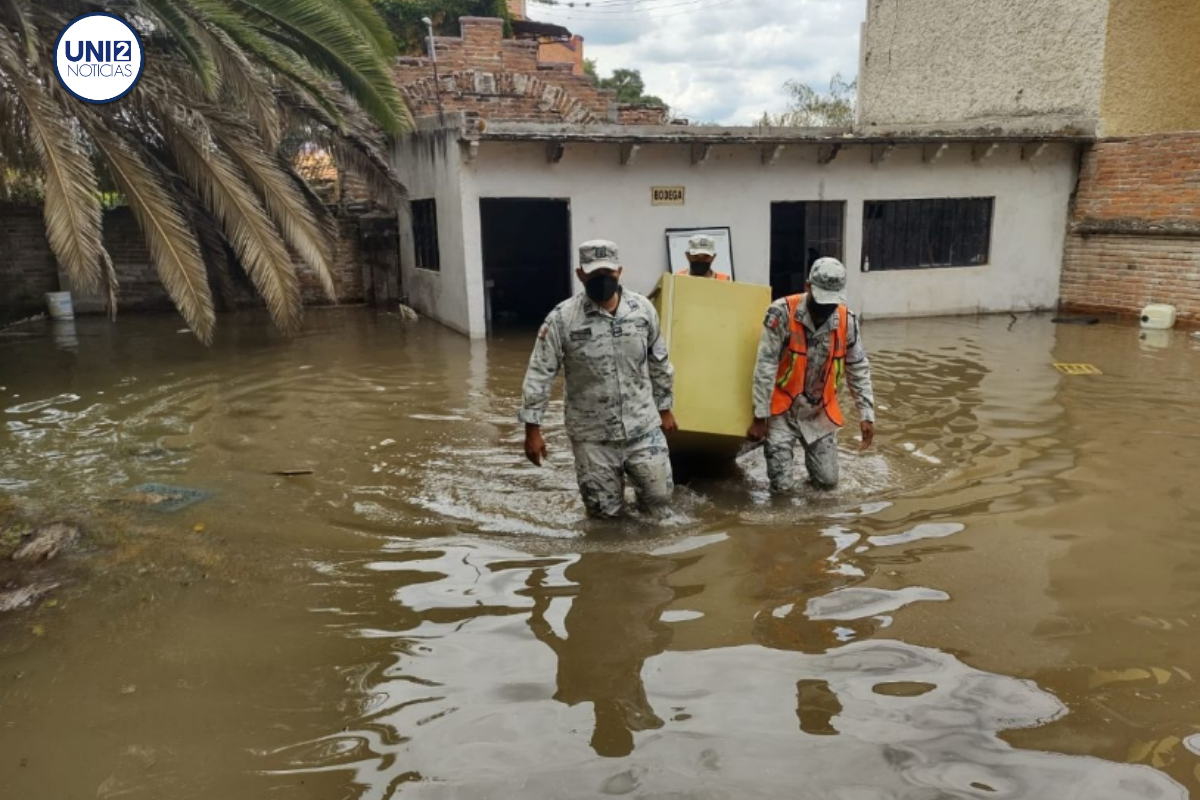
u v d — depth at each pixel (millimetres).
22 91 8000
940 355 10242
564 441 6941
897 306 13500
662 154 12234
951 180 13352
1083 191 13648
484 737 3045
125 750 3012
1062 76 13656
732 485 5824
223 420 7590
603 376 4930
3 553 4742
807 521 5070
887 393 8328
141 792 2789
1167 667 3428
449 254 12469
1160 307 11992
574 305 4953
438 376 9391
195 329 9320
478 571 4449
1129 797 2680
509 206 15609
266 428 7332
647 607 4012
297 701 3301
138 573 4465
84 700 3324
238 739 3064
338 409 7969
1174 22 13320
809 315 5332
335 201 16719
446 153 12047
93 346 11281
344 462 6375
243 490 5754
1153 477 5703
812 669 3447
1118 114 13305
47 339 11828
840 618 3865
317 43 10352
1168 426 6918
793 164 12734
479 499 5574
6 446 6816
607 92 18359
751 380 5590
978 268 13734
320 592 4238
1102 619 3822
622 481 5148
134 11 9602
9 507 5434
